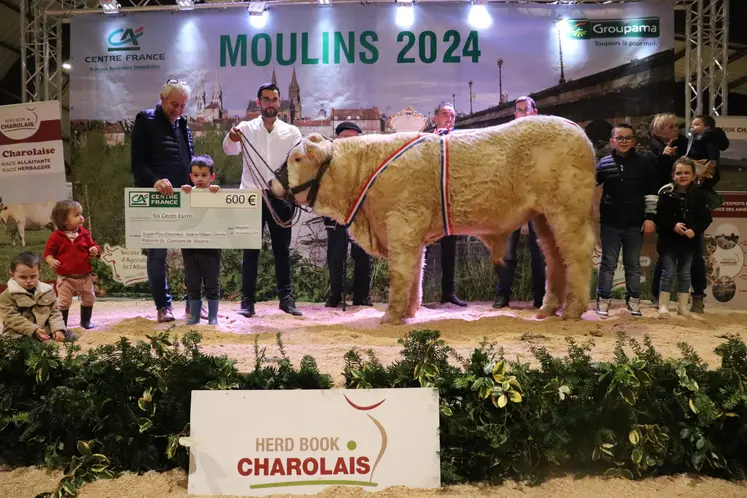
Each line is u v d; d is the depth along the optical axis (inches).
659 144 270.1
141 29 319.6
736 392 122.3
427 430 116.3
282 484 113.7
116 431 121.0
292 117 315.0
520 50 308.0
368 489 113.7
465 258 317.7
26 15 333.1
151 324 215.5
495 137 209.9
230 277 324.5
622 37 305.7
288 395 115.9
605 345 175.8
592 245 212.5
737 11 324.8
